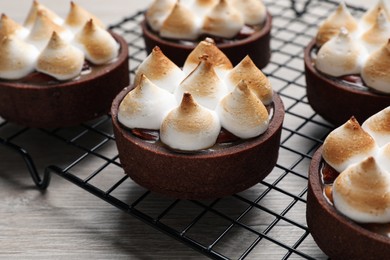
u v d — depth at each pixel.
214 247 0.41
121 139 0.41
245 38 0.50
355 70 0.45
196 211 0.43
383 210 0.35
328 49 0.45
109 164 0.46
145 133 0.41
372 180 0.35
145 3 0.62
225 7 0.49
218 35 0.50
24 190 0.44
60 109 0.46
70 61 0.45
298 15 0.59
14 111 0.46
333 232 0.36
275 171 0.45
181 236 0.39
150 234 0.41
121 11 0.61
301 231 0.41
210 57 0.43
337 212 0.36
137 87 0.41
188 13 0.50
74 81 0.45
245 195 0.44
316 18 0.60
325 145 0.38
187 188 0.40
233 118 0.40
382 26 0.46
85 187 0.42
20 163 0.46
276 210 0.42
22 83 0.45
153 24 0.51
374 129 0.39
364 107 0.44
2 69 0.45
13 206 0.43
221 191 0.41
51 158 0.47
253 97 0.40
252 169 0.41
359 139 0.38
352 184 0.36
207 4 0.51
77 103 0.46
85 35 0.46
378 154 0.38
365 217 0.36
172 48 0.50
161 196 0.44
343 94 0.45
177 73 0.43
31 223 0.42
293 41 0.57
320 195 0.37
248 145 0.40
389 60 0.43
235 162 0.40
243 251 0.40
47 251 0.41
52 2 0.62
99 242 0.41
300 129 0.48
